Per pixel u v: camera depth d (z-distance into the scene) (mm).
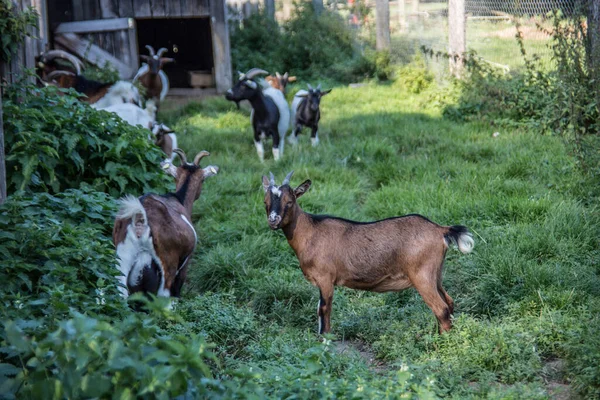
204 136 13047
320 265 6129
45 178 7504
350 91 17156
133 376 3436
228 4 23328
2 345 3857
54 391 3410
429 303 5914
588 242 7316
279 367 5062
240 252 7699
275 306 6785
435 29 19719
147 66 15797
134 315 3773
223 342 6016
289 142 12930
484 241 7383
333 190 9461
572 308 5957
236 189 9859
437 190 8922
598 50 9789
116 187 7930
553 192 8680
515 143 10930
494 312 6312
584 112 10344
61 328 3455
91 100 13016
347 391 4160
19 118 7457
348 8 23484
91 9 17328
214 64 18156
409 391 4395
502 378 5145
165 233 6359
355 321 6297
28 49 9117
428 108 14641
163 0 17516
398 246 5957
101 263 5629
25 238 5445
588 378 4781
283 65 19938
